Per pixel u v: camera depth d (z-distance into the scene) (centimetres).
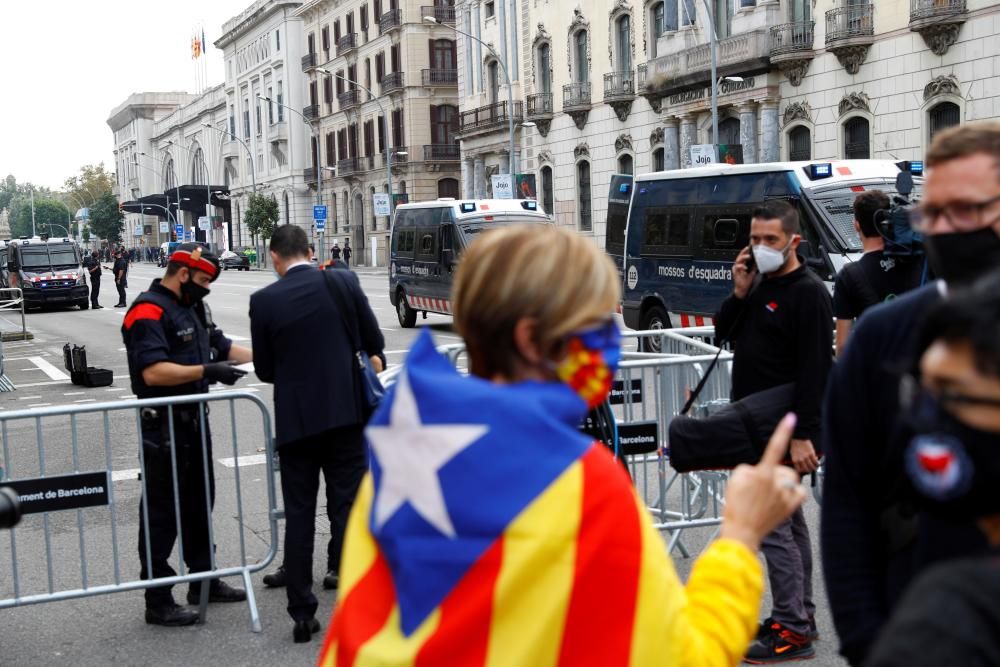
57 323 2988
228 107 10144
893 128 2848
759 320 441
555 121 4553
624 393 641
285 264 539
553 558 148
